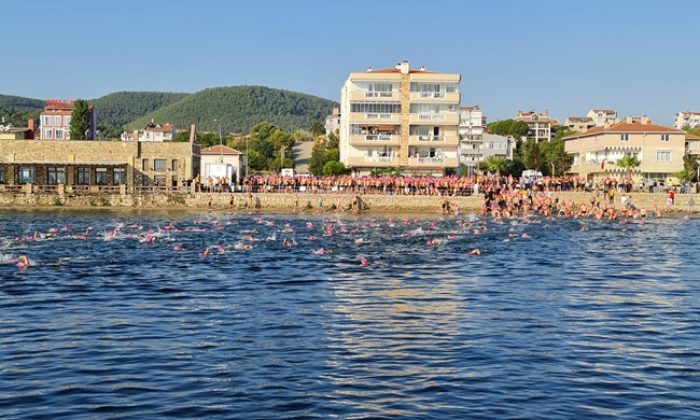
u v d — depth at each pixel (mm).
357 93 125438
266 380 22938
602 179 123125
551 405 20969
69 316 32188
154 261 50781
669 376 23734
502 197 103250
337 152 171250
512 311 33719
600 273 46594
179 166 112938
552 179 112875
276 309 33938
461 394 21812
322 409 20516
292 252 56750
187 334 28797
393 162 126188
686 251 59531
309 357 25531
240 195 104062
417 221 88312
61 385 22359
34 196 103375
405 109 126062
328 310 33750
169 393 21719
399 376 23453
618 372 24078
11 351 26141
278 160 185375
